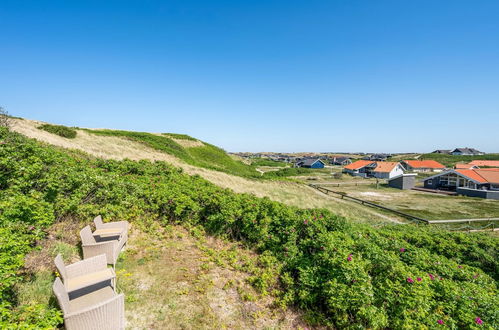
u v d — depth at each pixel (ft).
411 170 228.43
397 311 14.29
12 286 13.25
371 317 13.70
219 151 162.30
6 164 21.77
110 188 27.94
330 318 15.62
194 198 30.58
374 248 18.86
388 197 101.65
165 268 19.15
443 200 95.30
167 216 29.35
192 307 15.21
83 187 24.89
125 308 14.34
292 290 17.57
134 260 19.80
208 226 27.73
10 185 20.79
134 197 28.94
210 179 77.51
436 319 13.67
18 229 14.76
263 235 24.41
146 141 107.55
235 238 26.43
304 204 71.00
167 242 23.88
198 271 19.33
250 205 27.66
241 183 85.25
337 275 16.51
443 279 16.67
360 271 15.76
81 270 14.57
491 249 26.55
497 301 15.21
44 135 66.13
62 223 21.86
